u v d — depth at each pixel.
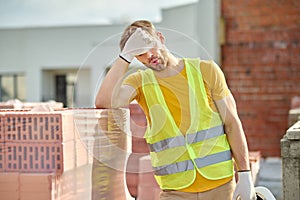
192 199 2.61
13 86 25.98
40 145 2.57
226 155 2.66
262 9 8.33
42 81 25.58
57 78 25.81
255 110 8.41
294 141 2.92
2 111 2.76
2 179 2.58
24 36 25.61
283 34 8.31
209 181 2.60
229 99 2.69
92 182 2.75
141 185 3.13
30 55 25.56
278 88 8.35
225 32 8.41
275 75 8.35
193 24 14.72
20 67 25.73
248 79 8.41
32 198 2.56
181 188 2.61
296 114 5.74
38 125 2.57
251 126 8.43
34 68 25.59
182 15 14.99
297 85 8.32
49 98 25.50
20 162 2.58
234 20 8.38
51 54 25.41
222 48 8.45
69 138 2.62
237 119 2.68
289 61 8.30
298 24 8.27
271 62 8.34
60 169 2.56
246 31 8.36
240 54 8.39
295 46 8.30
